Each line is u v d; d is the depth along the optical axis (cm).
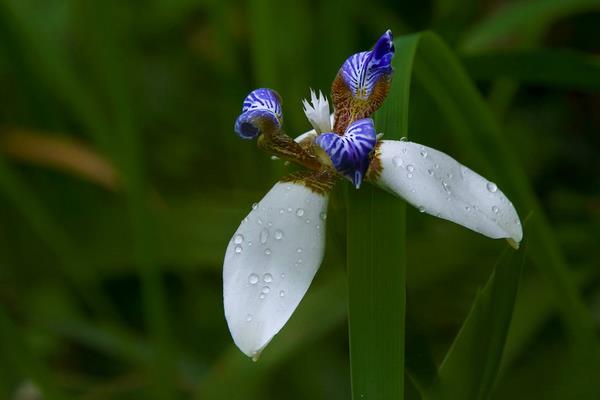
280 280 46
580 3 64
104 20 63
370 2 81
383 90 49
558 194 78
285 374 69
